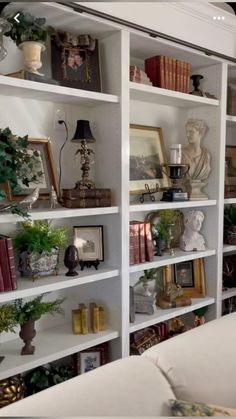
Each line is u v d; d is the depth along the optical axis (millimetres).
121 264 1878
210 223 2457
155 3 1848
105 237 1947
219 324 1337
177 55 2184
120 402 953
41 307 1673
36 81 1532
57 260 1779
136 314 2141
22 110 1771
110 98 1783
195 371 1131
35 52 1571
